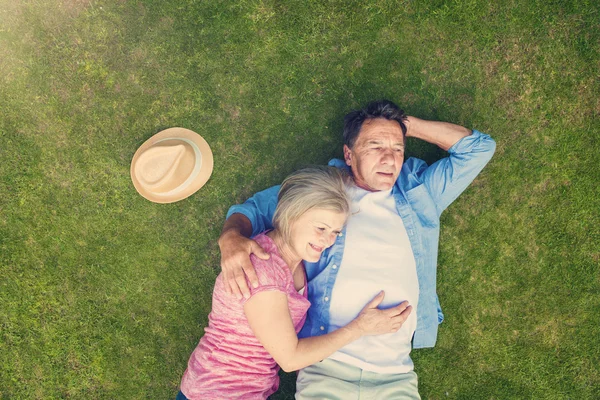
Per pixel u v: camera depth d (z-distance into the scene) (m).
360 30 3.18
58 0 3.15
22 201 3.17
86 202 3.18
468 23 3.18
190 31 3.17
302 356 2.25
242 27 3.17
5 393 3.18
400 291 2.57
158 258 3.20
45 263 3.18
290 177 2.33
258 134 3.21
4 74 3.17
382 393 2.52
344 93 3.20
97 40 3.17
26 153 3.18
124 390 3.19
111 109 3.18
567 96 3.19
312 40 3.18
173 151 2.88
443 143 2.82
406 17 3.17
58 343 3.17
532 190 3.21
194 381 2.36
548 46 3.18
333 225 2.25
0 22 3.16
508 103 3.20
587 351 3.18
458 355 3.21
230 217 2.66
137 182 3.06
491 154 2.77
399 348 2.57
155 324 3.20
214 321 2.35
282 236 2.29
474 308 3.22
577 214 3.19
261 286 2.09
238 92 3.20
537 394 3.19
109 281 3.19
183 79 3.19
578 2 3.16
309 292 2.66
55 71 3.17
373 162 2.62
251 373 2.36
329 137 3.21
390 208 2.69
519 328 3.20
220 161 3.21
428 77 3.21
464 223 3.21
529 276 3.21
